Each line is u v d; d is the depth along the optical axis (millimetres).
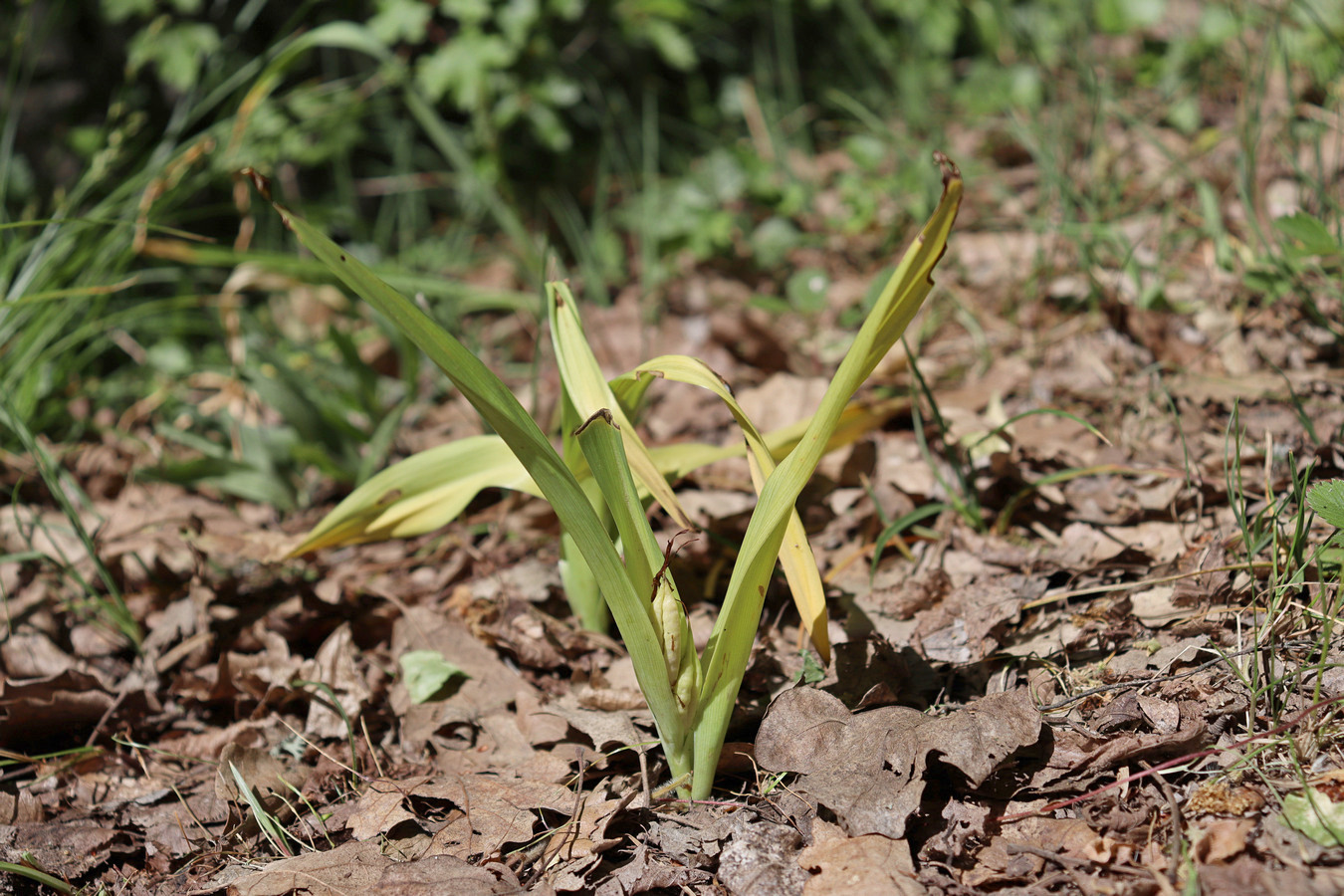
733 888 676
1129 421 867
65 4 1324
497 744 751
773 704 716
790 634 783
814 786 692
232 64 1368
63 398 1010
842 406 656
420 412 1020
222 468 917
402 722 770
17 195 1252
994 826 684
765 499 672
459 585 845
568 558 783
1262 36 1351
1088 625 757
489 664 788
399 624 813
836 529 846
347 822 720
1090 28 1222
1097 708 716
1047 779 692
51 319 941
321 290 1121
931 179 1122
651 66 1524
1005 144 1294
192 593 835
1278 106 1199
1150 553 789
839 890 662
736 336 1011
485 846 699
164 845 730
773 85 1522
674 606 682
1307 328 896
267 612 837
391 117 1398
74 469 952
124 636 839
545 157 1395
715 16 1523
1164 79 1341
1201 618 740
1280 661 714
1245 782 680
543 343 1103
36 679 816
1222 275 944
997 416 863
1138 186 1121
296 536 883
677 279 1180
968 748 687
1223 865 655
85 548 872
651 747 731
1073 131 1182
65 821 740
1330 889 638
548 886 680
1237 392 856
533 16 1205
